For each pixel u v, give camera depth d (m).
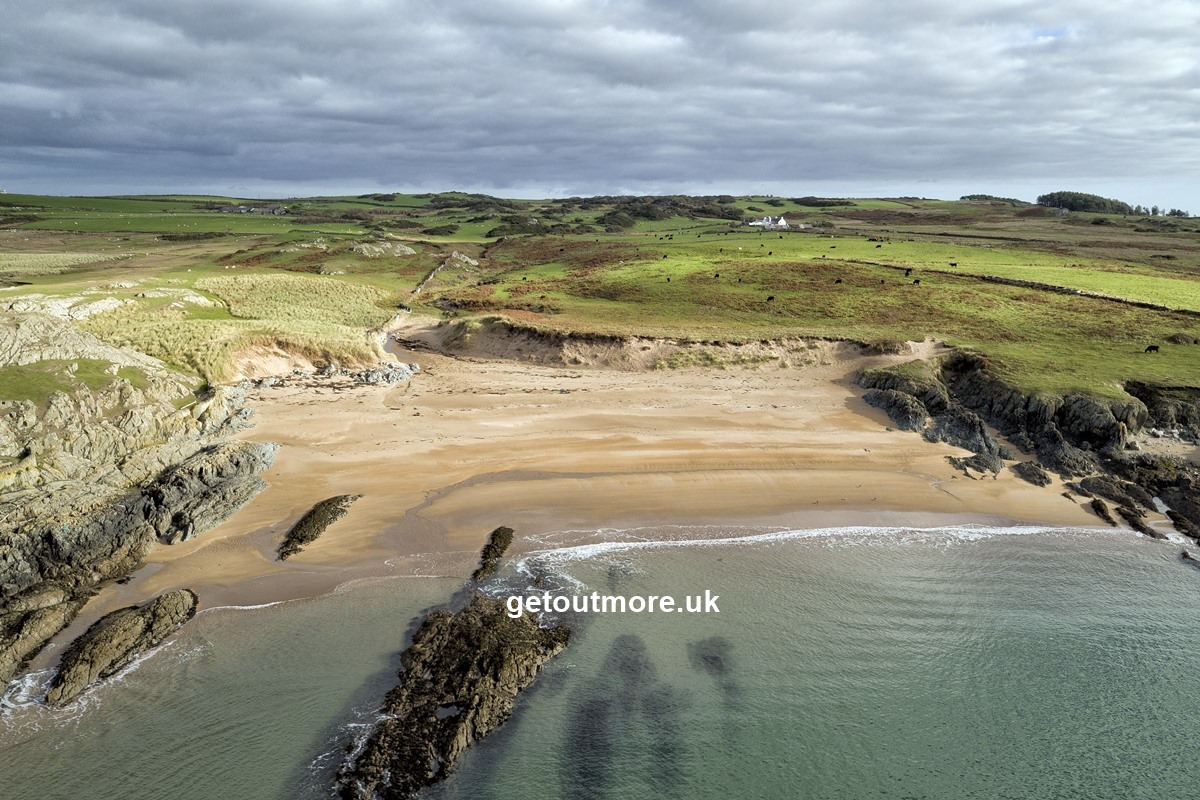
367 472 37.28
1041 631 26.56
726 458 40.41
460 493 35.22
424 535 31.25
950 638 26.03
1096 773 20.64
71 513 28.20
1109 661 25.11
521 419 46.03
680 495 35.91
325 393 49.97
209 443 37.78
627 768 20.05
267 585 27.33
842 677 23.89
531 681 22.84
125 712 20.97
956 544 32.50
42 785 18.55
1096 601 28.52
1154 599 28.73
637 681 23.16
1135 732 22.12
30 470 30.00
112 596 26.44
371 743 19.83
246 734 20.23
